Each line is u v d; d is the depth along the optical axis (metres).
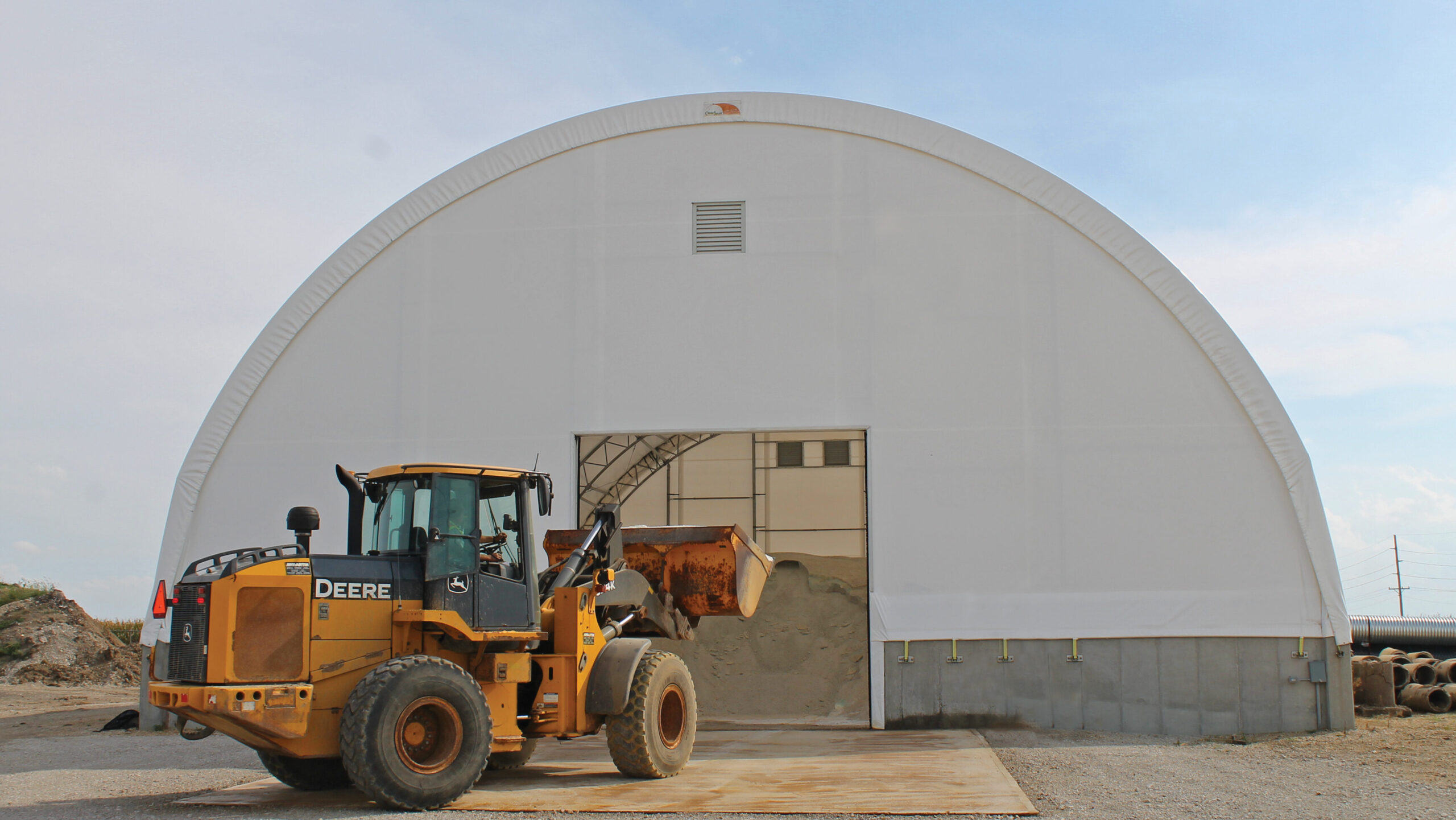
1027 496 13.44
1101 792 8.53
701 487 26.97
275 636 7.47
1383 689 15.45
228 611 7.30
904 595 13.37
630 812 7.36
